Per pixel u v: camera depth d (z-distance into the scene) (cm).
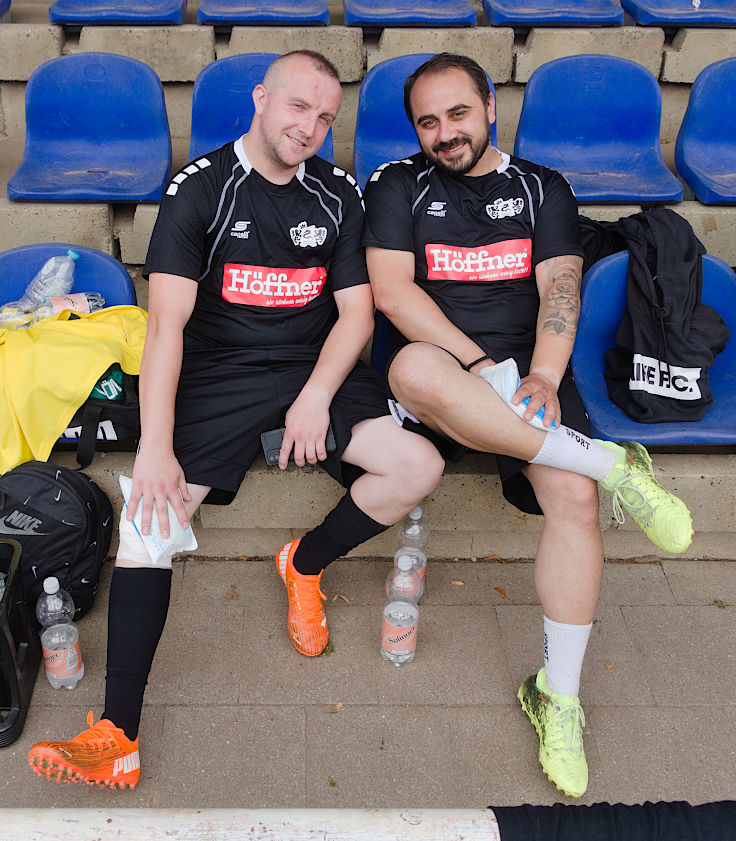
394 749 193
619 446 194
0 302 240
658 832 126
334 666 213
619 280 239
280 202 206
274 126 194
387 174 222
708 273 238
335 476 207
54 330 221
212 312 215
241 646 218
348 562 247
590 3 360
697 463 240
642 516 193
